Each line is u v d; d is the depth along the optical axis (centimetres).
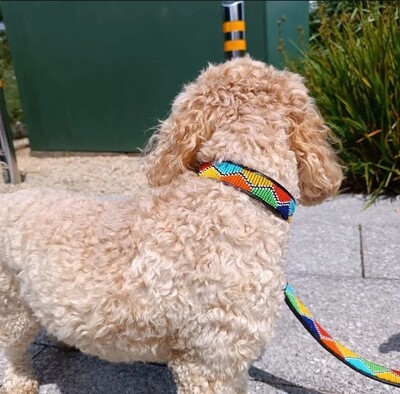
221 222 50
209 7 186
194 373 53
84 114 215
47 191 66
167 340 53
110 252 53
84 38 206
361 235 115
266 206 53
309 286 96
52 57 212
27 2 208
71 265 54
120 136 213
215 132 55
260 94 56
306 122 57
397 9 150
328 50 152
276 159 53
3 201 64
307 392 70
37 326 67
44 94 218
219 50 189
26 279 57
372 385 70
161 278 50
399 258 103
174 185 56
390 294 91
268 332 53
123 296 51
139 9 195
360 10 162
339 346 62
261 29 178
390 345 78
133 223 54
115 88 207
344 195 141
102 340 54
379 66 135
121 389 74
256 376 74
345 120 137
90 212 59
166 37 195
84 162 208
